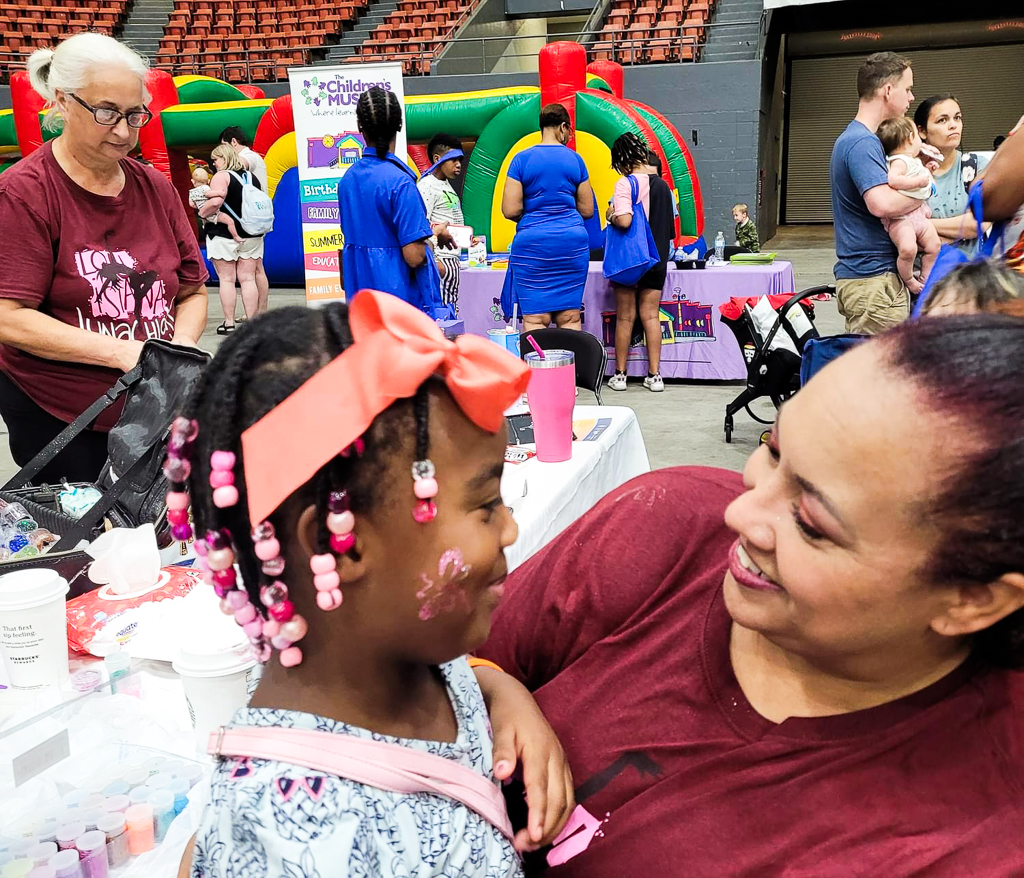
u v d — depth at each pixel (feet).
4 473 12.80
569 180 14.67
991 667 2.16
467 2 40.04
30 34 39.42
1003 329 1.81
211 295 30.66
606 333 17.24
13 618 3.40
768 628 2.06
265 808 1.66
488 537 1.77
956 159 12.62
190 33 41.01
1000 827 1.99
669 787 2.30
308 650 1.80
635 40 33.04
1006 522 1.68
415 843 1.78
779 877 2.09
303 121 18.08
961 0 38.09
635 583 2.61
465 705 2.19
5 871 2.49
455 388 1.65
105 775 2.96
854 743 2.14
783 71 42.83
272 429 1.60
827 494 1.82
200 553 1.76
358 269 12.16
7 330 5.96
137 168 6.61
